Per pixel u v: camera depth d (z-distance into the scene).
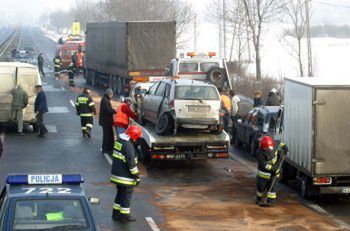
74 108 37.19
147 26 40.53
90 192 17.95
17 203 10.07
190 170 21.38
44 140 26.70
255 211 16.30
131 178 15.06
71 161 22.36
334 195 18.28
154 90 23.34
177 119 20.89
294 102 18.08
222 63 34.34
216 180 19.92
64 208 10.16
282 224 15.12
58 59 59.62
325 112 16.55
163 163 22.38
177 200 17.30
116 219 15.34
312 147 16.59
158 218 15.50
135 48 40.50
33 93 28.44
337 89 16.55
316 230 14.64
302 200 17.64
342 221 15.49
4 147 24.97
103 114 23.67
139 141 22.55
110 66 45.09
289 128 18.59
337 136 16.61
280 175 19.61
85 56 54.03
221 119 21.39
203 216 15.73
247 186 19.12
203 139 20.97
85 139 27.06
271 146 16.66
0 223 9.92
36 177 10.97
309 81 17.58
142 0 67.75
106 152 23.84
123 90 42.91
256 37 47.12
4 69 28.02
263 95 39.00
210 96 21.23
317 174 16.62
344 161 16.67
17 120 27.94
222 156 21.02
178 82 21.45
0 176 19.70
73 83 50.81
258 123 23.59
